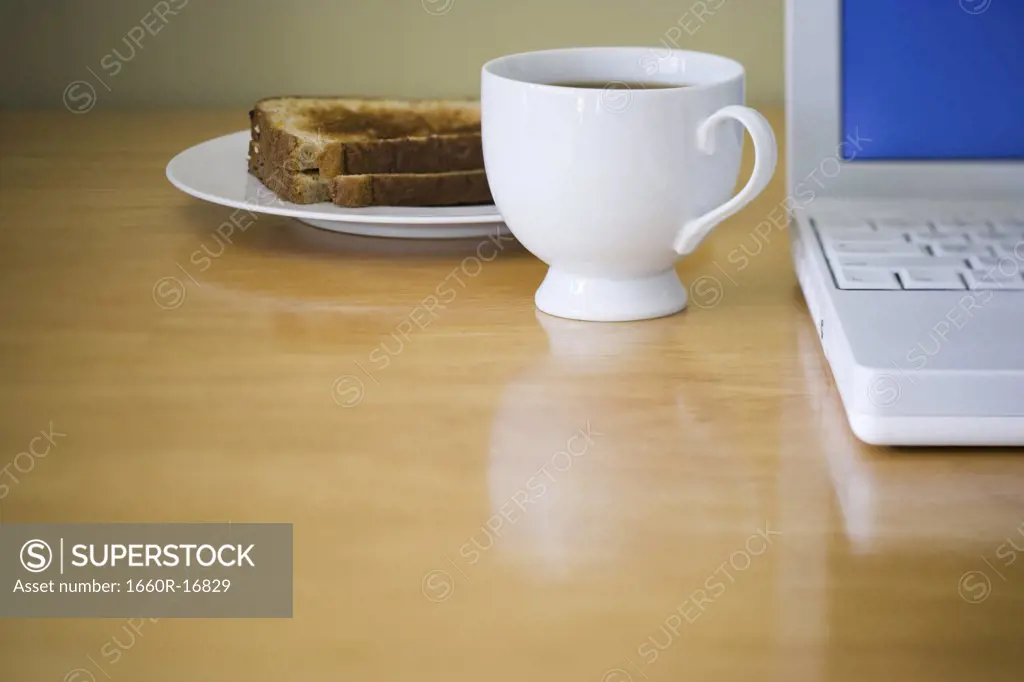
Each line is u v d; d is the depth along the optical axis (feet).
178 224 2.54
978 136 2.15
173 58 3.94
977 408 1.50
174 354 1.87
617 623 1.17
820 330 1.82
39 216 2.58
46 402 1.69
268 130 2.51
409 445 1.57
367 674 1.09
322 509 1.40
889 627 1.15
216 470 1.50
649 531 1.35
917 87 2.14
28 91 3.94
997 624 1.16
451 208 2.41
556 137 1.85
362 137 2.49
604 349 1.89
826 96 2.15
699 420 1.64
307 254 2.35
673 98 1.83
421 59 3.92
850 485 1.46
